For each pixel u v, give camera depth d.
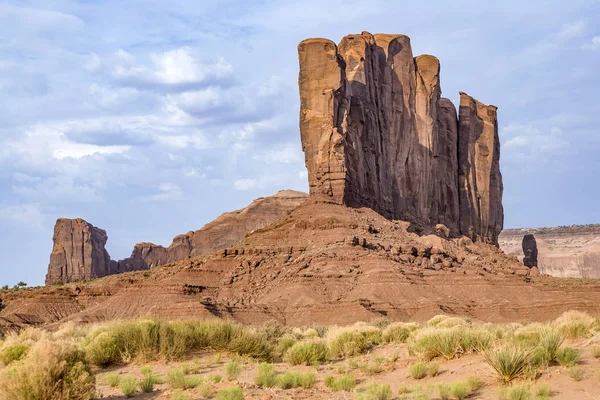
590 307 96.94
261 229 127.00
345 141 129.00
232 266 114.56
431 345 28.84
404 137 155.25
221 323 38.28
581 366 23.12
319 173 128.38
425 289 100.19
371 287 98.56
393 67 157.00
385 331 43.44
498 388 22.03
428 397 22.00
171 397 23.91
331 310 93.19
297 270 106.75
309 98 130.75
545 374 22.83
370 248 112.69
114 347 34.56
